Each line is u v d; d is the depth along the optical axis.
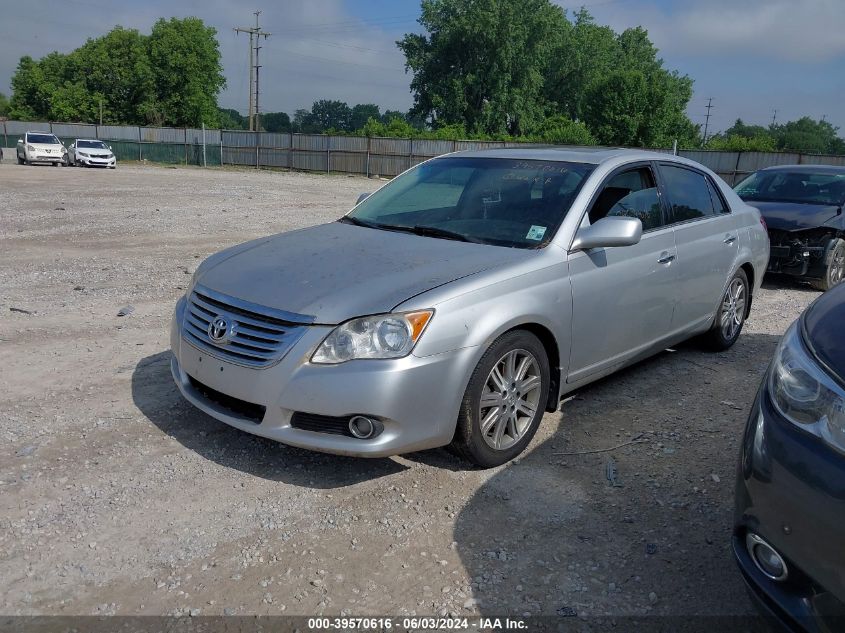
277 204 17.61
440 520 3.22
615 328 4.30
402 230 4.37
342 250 3.95
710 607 2.69
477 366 3.45
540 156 4.69
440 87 60.06
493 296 3.50
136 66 65.75
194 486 3.45
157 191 20.44
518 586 2.78
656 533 3.16
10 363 5.03
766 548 2.23
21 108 72.00
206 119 69.62
